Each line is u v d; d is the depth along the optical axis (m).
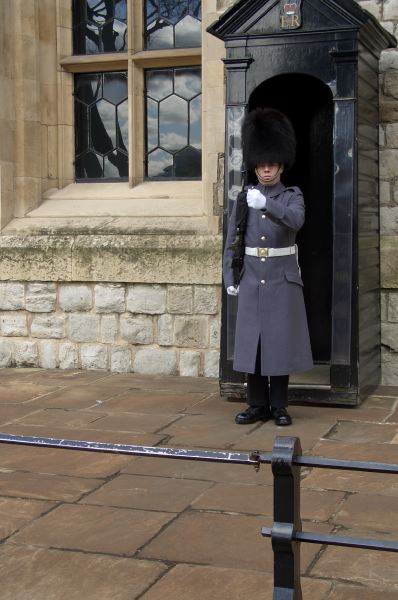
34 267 6.57
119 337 6.44
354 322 5.10
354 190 5.06
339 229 5.09
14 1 6.67
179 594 2.72
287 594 2.16
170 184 6.68
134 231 6.39
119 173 6.91
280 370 4.70
